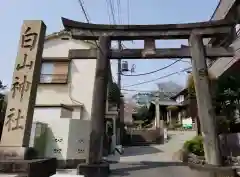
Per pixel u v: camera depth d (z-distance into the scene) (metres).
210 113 8.62
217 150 8.14
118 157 14.30
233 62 12.20
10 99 8.19
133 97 46.09
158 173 8.00
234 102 11.95
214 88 12.79
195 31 9.67
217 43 13.14
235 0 12.04
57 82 16.34
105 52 9.59
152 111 36.00
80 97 16.27
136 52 9.73
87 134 11.20
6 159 7.27
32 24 8.92
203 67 9.18
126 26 9.80
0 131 13.67
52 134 10.61
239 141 10.48
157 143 22.25
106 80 9.38
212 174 7.55
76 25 9.74
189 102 16.50
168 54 9.68
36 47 8.65
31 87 8.25
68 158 10.30
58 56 17.11
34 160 7.22
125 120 36.94
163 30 9.80
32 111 8.32
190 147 11.88
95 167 7.87
